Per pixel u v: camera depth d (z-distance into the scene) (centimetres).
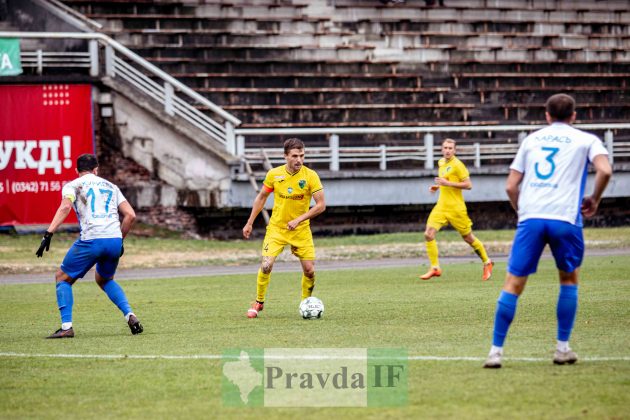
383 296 3084
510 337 2106
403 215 6219
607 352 1873
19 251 4972
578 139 1680
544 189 1681
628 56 7994
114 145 5794
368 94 7019
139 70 6638
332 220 6078
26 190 5556
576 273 1722
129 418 1402
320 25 7569
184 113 6334
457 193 3609
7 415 1442
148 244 5344
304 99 6850
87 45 6106
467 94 7256
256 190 5634
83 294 3425
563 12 8325
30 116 5556
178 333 2302
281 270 4288
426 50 7538
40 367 1852
